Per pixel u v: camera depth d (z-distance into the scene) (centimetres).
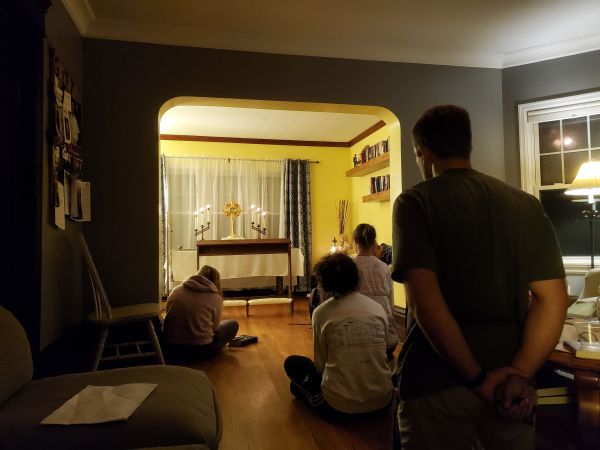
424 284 87
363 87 360
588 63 365
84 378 162
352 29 329
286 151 720
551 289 90
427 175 107
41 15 211
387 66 366
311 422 221
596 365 138
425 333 87
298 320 488
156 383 154
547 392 154
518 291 90
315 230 723
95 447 116
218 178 690
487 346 88
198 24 316
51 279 236
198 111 557
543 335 87
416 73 372
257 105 354
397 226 94
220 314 344
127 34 315
